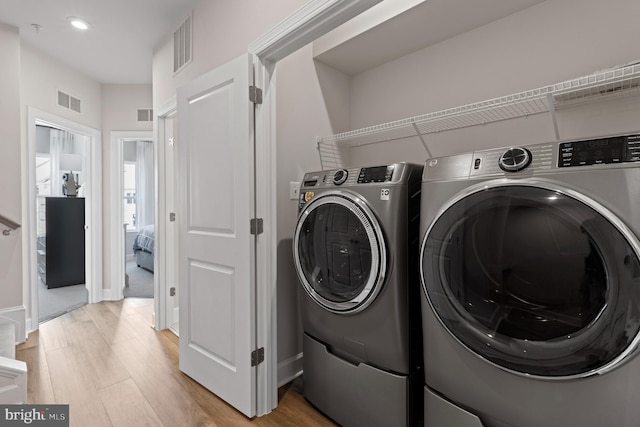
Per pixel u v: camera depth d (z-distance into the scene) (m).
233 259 1.76
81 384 1.98
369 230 1.39
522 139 1.83
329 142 2.42
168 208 3.01
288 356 2.08
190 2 2.41
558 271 0.93
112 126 3.89
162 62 2.92
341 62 2.39
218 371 1.85
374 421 1.44
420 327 1.45
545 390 0.96
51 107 3.22
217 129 1.85
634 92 1.49
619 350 0.82
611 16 1.54
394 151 2.40
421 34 2.04
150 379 2.05
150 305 3.64
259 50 1.71
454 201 1.15
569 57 1.65
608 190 0.85
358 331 1.49
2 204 2.56
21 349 2.49
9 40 2.63
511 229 1.02
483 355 1.07
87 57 3.26
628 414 0.82
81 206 4.58
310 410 1.76
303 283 1.73
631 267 0.80
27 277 2.85
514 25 1.83
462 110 1.74
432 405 1.25
